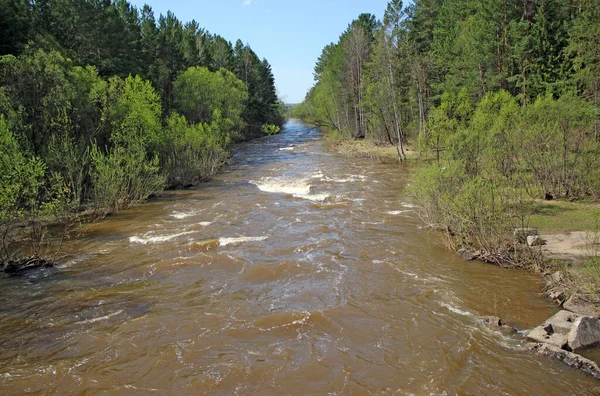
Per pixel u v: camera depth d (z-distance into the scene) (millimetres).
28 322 11594
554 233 16703
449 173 17469
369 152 48656
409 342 10289
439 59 45719
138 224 21391
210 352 10094
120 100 28625
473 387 8539
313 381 8938
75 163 23906
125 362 9727
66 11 37969
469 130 20281
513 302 11992
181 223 21391
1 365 9625
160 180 27984
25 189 16609
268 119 93500
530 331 10305
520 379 8688
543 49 34750
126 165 25672
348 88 65750
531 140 21156
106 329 11203
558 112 21672
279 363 9594
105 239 18953
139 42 52906
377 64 47781
